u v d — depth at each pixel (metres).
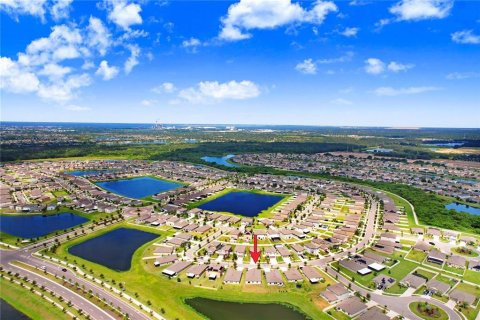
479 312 136.12
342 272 170.62
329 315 134.50
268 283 158.25
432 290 151.38
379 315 131.12
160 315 132.75
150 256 187.00
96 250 195.62
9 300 141.38
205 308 139.12
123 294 146.75
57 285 153.38
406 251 198.00
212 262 181.12
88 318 128.88
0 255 185.50
